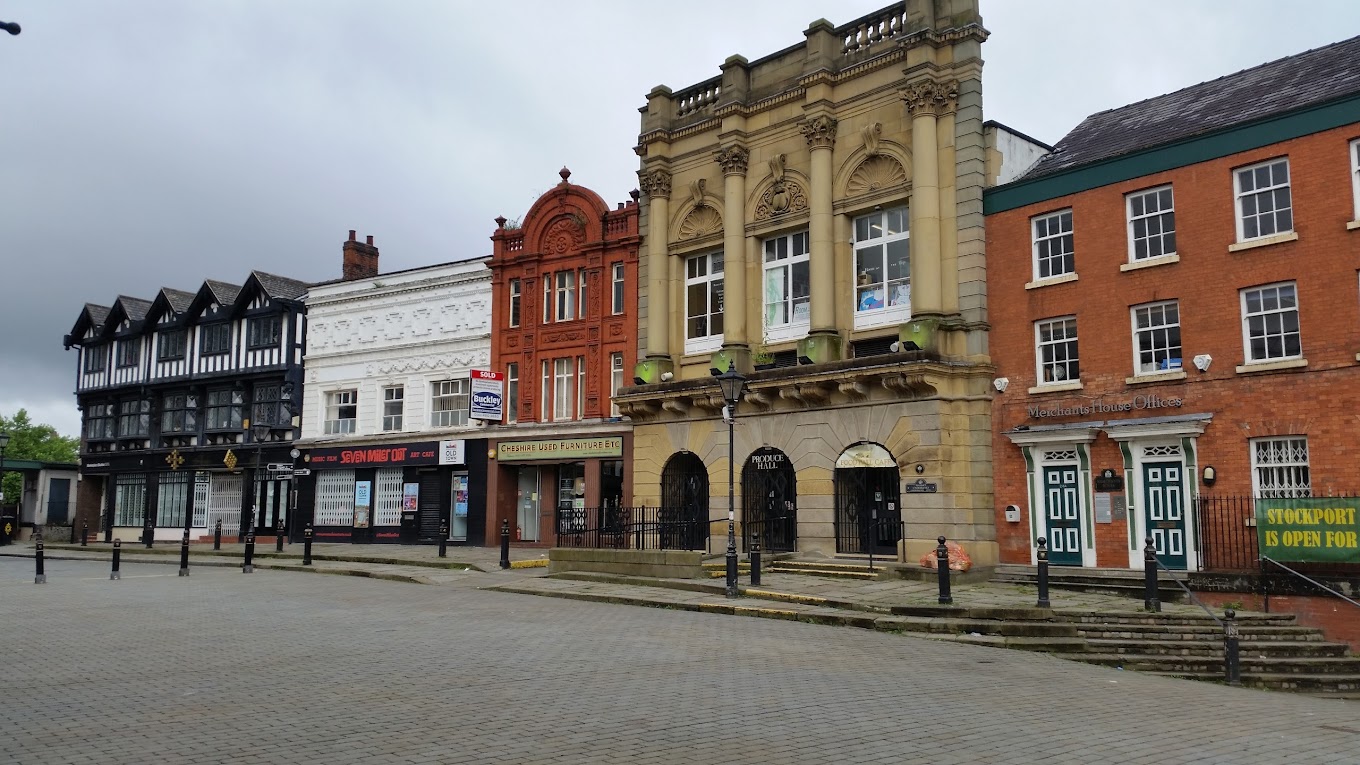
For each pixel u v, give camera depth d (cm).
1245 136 1766
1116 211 1930
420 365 3325
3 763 675
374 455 3344
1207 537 1723
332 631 1341
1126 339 1895
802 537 2259
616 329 2867
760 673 1055
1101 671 1216
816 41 2361
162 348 4122
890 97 2258
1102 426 1886
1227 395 1747
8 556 3456
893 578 1970
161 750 712
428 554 2745
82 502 4384
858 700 925
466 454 3127
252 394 3794
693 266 2675
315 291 3650
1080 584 1792
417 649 1188
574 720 821
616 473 2834
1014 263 2069
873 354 2259
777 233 2475
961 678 1073
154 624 1408
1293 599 1540
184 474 3984
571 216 3011
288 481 3622
